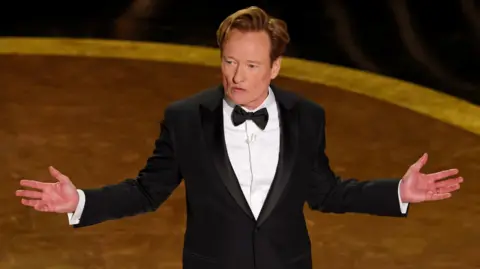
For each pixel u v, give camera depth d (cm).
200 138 978
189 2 3538
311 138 988
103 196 994
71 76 2609
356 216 1791
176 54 2886
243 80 927
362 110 2392
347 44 3200
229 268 983
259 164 984
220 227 982
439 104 2469
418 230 1741
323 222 1764
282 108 988
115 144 2114
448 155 2100
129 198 1005
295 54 3139
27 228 1727
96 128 2206
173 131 991
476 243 1695
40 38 3016
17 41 2969
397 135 2216
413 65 3006
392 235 1722
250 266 983
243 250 979
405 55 3083
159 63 2775
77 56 2827
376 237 1712
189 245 1004
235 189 970
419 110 2417
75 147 2091
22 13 3434
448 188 1006
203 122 980
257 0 3550
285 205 982
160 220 1761
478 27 3212
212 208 982
